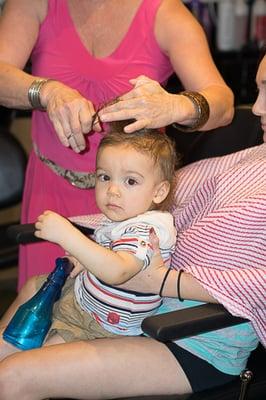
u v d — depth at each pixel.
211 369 1.43
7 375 1.33
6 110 2.82
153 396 1.39
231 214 1.42
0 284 3.09
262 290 1.34
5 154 2.42
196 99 1.51
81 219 1.64
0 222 3.26
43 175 1.84
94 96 1.75
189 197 1.61
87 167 1.77
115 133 1.44
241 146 1.78
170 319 1.26
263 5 3.31
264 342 1.40
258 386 1.47
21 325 1.47
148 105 1.41
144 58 1.73
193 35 1.70
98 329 1.45
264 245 1.41
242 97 3.14
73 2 1.75
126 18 1.72
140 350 1.39
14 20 1.78
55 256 1.85
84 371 1.36
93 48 1.75
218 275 1.36
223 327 1.32
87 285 1.46
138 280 1.39
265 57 1.50
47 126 1.78
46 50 1.79
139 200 1.42
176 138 1.88
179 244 1.47
